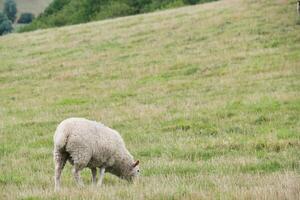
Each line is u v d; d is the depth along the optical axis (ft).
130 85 408.05
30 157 237.04
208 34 534.78
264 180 158.81
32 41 631.15
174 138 258.37
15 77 478.18
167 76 422.82
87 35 620.08
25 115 346.13
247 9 602.44
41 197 147.84
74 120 173.78
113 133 181.57
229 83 375.66
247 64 417.90
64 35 640.17
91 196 144.87
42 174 198.18
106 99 373.20
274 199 127.65
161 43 533.96
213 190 146.30
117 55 513.04
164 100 351.25
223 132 263.49
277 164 196.54
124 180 186.50
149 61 474.08
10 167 215.72
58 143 169.68
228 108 310.24
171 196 140.36
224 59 443.73
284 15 551.59
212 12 623.36
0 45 630.33
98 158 176.35
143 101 355.56
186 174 187.83
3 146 264.72
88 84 427.74
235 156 214.69
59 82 446.19
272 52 440.45
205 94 355.97
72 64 500.33
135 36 580.71
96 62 497.87
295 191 133.28
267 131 255.70
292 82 354.13
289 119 275.18
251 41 484.33
